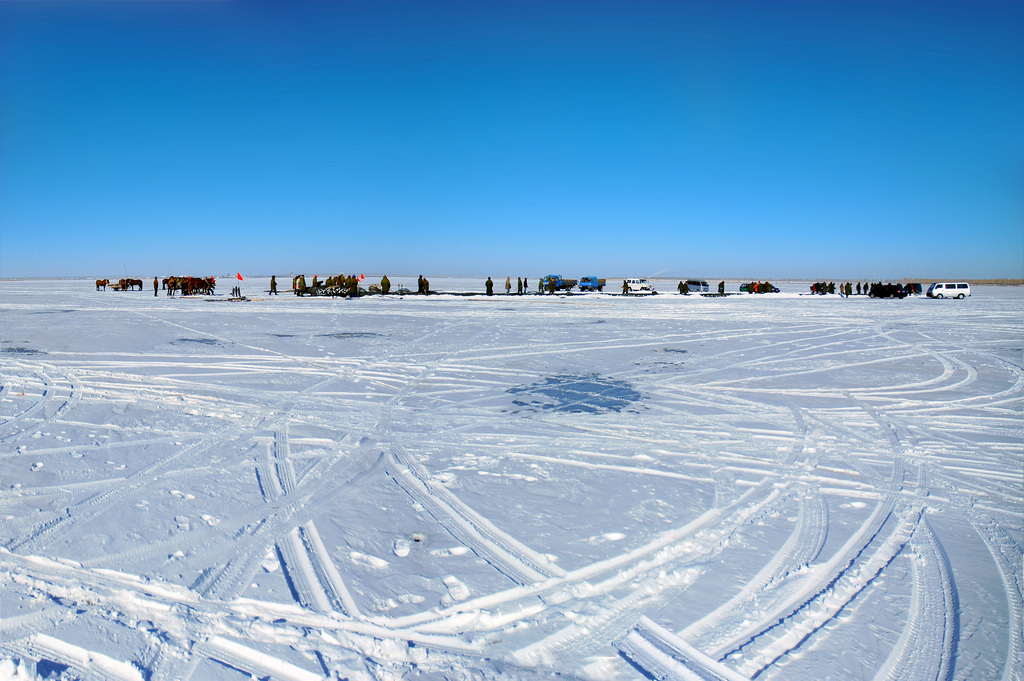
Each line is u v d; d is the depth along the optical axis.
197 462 5.69
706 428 7.38
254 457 5.91
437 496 5.01
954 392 9.65
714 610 3.36
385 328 17.41
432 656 2.90
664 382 10.24
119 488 4.95
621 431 7.18
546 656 2.93
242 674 2.72
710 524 4.53
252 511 4.58
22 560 3.68
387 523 4.44
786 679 2.79
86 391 8.59
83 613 3.14
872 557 4.04
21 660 2.72
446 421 7.54
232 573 3.62
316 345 13.86
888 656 2.98
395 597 3.42
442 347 13.88
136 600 3.28
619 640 3.07
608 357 12.74
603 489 5.24
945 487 5.45
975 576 3.80
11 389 8.61
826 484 5.48
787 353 13.55
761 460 6.18
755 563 3.91
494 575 3.69
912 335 16.92
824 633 3.16
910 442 6.89
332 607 3.29
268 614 3.21
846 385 10.13
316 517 4.50
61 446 6.00
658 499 5.03
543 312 23.73
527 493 5.11
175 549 3.90
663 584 3.62
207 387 9.12
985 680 2.82
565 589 3.54
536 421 7.61
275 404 8.20
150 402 8.06
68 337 13.97
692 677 2.79
